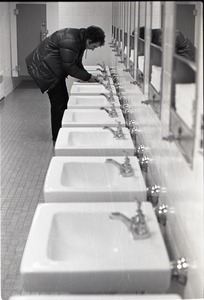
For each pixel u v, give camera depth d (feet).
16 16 23.12
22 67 25.04
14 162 13.82
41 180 12.55
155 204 5.84
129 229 4.79
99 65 18.89
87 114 10.83
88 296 4.02
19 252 8.61
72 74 14.61
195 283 4.50
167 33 4.97
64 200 5.87
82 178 6.80
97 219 5.23
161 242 4.58
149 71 6.70
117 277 4.14
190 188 4.27
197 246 4.45
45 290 4.18
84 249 4.97
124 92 12.56
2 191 11.73
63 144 8.09
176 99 4.51
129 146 8.07
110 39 19.29
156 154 6.48
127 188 5.97
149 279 4.18
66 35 14.38
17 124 18.25
